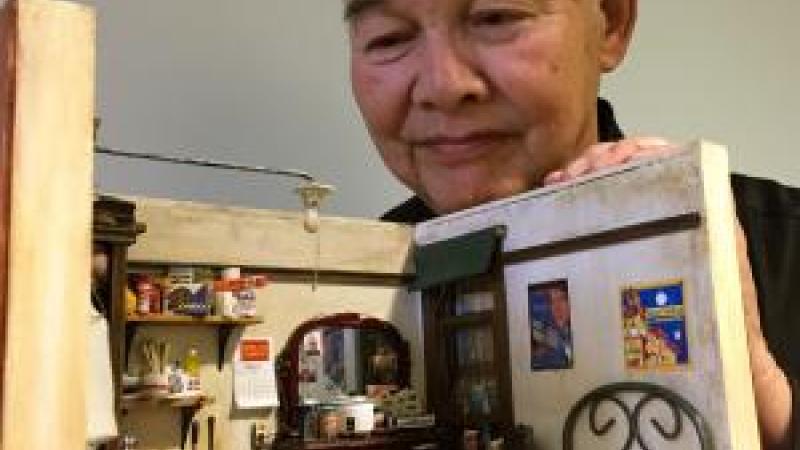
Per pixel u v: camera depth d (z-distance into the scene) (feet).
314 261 3.72
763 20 8.81
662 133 7.70
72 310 1.67
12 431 1.59
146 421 3.22
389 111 3.51
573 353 3.22
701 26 8.27
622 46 3.76
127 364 3.21
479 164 3.51
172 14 5.80
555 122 3.36
